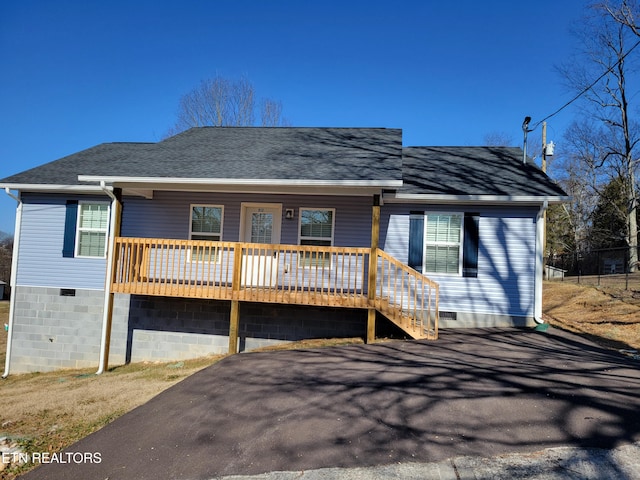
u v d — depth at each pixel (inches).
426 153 504.1
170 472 140.2
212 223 414.6
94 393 263.4
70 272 422.3
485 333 349.4
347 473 132.3
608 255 1159.0
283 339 386.3
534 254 378.0
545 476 124.1
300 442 154.2
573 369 231.8
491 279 383.6
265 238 414.3
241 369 259.0
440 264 391.2
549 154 484.4
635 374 221.9
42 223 428.5
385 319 379.6
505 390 195.3
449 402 182.2
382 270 338.6
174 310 402.9
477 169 441.4
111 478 139.3
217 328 397.1
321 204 403.9
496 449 141.8
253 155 407.2
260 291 343.6
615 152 1071.0
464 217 388.8
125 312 409.1
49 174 418.0
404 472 130.9
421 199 376.8
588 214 1304.1
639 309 417.1
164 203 419.5
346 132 500.7
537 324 372.8
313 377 230.7
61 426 199.9
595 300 491.2
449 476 127.2
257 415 181.6
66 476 143.3
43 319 422.9
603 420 160.1
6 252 1627.7
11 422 210.2
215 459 146.6
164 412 196.7
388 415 172.4
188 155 414.3
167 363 384.8
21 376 407.8
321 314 383.6
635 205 991.0
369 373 232.4
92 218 424.5
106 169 371.2
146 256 394.9
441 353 277.1
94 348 414.9
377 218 337.1
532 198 360.5
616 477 122.3
